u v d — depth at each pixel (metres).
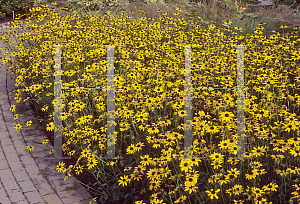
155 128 3.25
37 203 3.13
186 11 8.05
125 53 5.05
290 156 3.04
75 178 3.53
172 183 3.11
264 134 3.20
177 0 9.03
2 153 3.92
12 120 4.67
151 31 6.38
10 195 3.22
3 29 8.95
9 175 3.53
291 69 4.88
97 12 8.73
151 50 5.52
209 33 6.14
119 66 5.31
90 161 3.08
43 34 6.72
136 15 8.04
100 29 6.98
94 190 3.35
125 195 3.09
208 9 8.25
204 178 3.07
